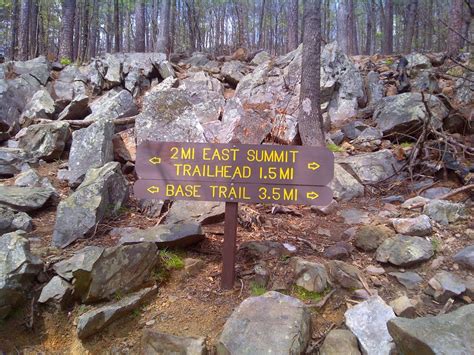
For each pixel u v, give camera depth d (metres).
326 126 7.93
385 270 3.74
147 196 3.48
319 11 6.77
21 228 4.27
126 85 10.32
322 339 3.10
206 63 13.13
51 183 5.46
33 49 19.05
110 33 25.28
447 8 22.61
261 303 3.18
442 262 3.72
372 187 5.62
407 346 2.54
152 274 3.64
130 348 3.16
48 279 3.54
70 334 3.27
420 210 4.66
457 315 2.68
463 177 5.30
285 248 3.98
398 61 10.94
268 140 6.73
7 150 6.12
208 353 3.04
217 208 4.68
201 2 26.12
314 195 3.39
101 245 4.03
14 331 3.25
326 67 9.14
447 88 8.77
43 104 8.17
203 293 3.56
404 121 6.89
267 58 12.56
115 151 6.09
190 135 5.96
